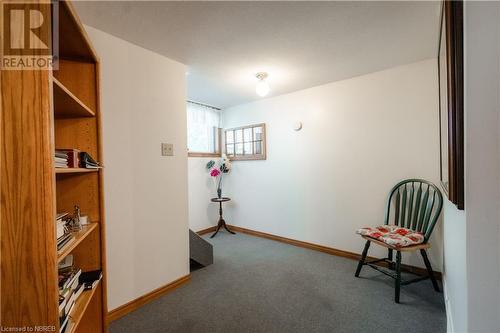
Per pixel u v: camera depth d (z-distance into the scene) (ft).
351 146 8.76
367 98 8.33
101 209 4.51
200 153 12.17
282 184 10.92
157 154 6.48
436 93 7.01
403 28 5.43
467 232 2.65
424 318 5.32
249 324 5.22
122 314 5.56
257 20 5.07
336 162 9.18
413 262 7.43
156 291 6.32
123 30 5.35
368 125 8.34
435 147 7.06
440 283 6.81
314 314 5.54
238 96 10.97
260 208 11.77
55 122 4.42
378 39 5.93
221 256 9.20
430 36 5.79
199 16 4.88
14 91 2.30
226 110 13.20
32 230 2.32
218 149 13.16
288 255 9.27
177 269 6.92
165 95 6.71
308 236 10.09
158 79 6.54
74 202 4.43
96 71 4.51
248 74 8.20
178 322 5.31
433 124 7.08
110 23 5.06
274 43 6.07
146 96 6.24
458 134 2.79
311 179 9.93
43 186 2.33
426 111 7.19
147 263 6.19
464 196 2.73
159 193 6.52
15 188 2.30
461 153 2.77
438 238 6.97
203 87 9.61
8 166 2.30
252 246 10.36
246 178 12.34
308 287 6.77
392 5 4.62
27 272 2.31
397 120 7.72
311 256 9.14
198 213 12.08
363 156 8.48
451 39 2.98
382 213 8.10
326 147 9.43
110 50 5.51
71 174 4.43
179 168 7.08
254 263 8.52
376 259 8.23
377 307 5.76
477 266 2.61
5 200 2.30
